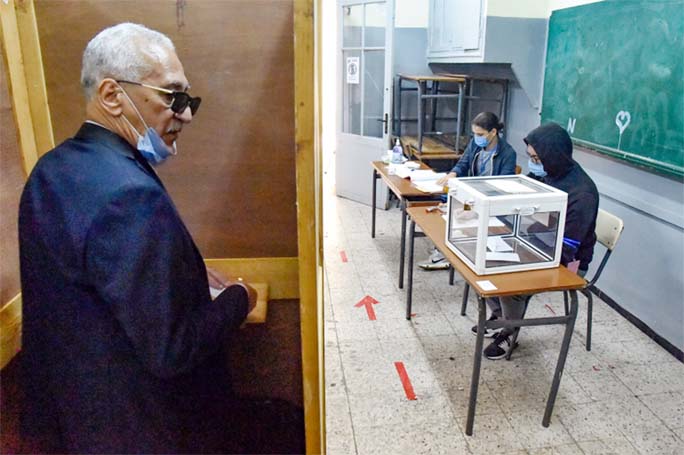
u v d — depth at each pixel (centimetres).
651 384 234
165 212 88
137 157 98
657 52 256
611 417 212
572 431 205
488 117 311
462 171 338
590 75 313
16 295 132
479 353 193
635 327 284
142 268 83
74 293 89
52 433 101
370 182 502
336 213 490
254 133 134
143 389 96
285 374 149
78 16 125
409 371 244
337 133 522
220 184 138
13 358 129
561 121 349
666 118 252
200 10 125
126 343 92
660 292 264
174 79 100
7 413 129
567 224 225
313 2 102
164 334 86
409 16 485
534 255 207
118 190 84
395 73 496
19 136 128
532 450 195
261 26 126
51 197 87
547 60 366
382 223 462
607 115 299
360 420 211
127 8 124
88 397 95
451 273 338
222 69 129
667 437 201
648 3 260
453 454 193
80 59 127
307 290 121
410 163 386
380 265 370
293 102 132
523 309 235
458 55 406
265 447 149
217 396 118
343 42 489
